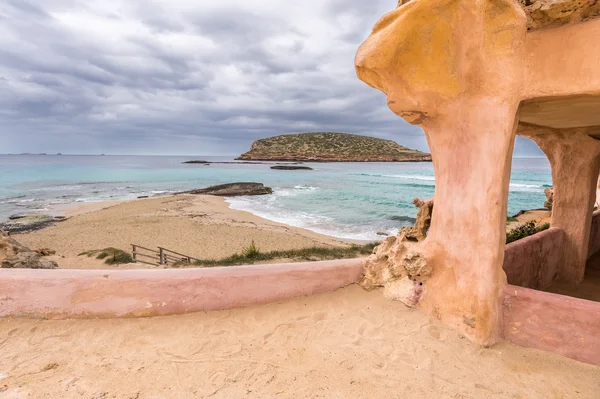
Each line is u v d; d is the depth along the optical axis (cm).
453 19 316
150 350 321
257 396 266
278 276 408
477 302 329
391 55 339
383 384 279
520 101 311
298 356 315
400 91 358
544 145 543
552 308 316
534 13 292
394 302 401
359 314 386
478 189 333
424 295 380
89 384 276
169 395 266
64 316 367
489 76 317
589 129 482
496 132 318
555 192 556
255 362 306
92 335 344
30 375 285
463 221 347
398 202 3103
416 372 293
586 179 522
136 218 2273
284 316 383
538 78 297
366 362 306
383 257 436
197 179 5900
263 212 2655
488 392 270
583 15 279
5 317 365
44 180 5588
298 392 270
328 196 3528
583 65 278
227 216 2411
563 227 550
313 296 420
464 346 326
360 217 2431
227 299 392
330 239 1789
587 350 299
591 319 298
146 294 375
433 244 379
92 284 370
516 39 300
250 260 1083
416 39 331
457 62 331
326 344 334
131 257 1307
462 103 342
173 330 355
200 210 2653
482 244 330
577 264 538
